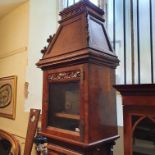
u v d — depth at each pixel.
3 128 2.82
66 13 1.44
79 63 1.24
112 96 1.37
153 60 1.66
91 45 1.23
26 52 2.49
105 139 1.26
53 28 2.62
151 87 0.93
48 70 1.47
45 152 1.43
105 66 1.33
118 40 1.87
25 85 2.44
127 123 1.03
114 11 1.92
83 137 1.18
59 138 1.30
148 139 0.97
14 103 2.62
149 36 1.70
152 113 0.95
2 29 3.10
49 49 1.50
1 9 2.83
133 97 1.01
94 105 1.22
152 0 1.71
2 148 2.63
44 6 2.58
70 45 1.33
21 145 2.41
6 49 2.95
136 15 1.79
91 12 1.35
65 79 1.33
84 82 1.21
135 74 1.74
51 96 1.46
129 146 1.01
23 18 2.61
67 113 1.36
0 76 3.04
